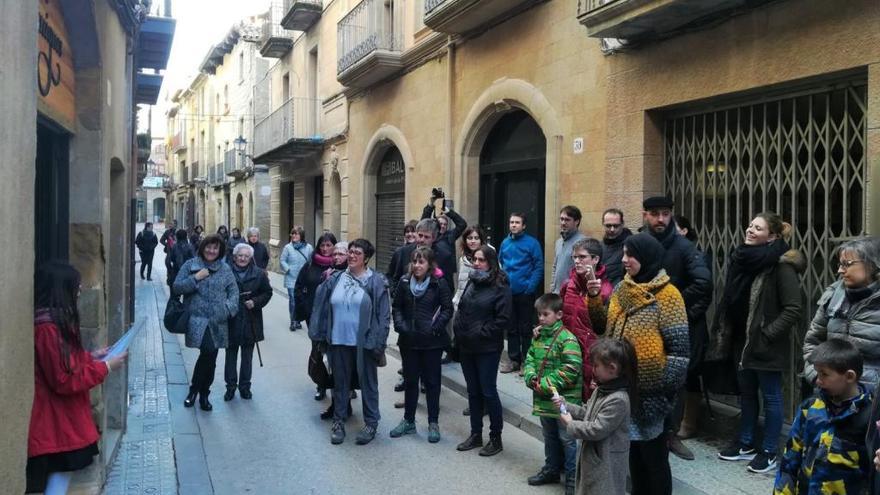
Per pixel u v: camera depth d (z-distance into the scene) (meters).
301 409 7.20
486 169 10.37
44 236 4.76
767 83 5.56
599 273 5.00
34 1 2.99
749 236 5.00
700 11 5.95
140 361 9.39
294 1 17.92
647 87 6.82
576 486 3.86
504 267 8.02
